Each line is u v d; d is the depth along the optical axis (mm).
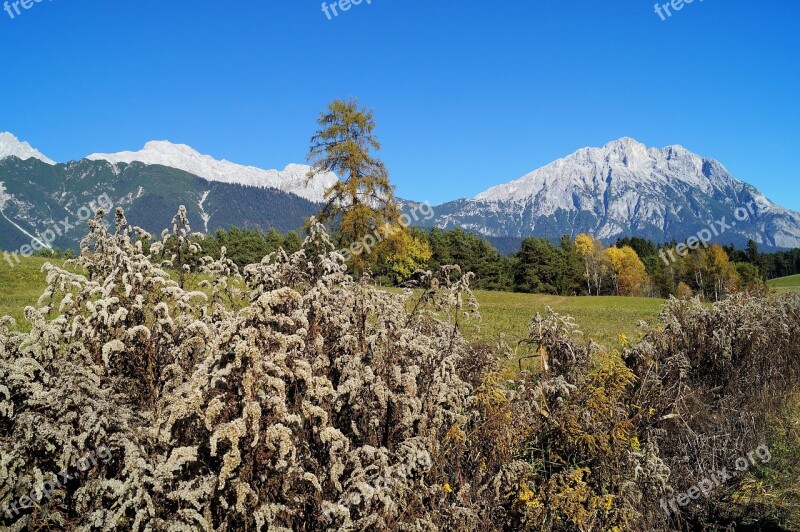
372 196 32312
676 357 7191
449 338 5836
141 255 4656
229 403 3090
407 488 3557
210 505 3027
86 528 2961
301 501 3203
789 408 8102
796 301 11594
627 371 5812
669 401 6246
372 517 3184
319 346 4133
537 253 80562
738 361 8289
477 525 4055
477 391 4883
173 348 4281
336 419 4238
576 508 4254
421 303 5840
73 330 4078
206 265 5371
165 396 3404
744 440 6285
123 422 3375
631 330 17438
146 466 2967
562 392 5551
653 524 4684
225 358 3094
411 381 4125
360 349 4711
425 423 4148
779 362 9008
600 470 4695
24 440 3137
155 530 2869
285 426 3174
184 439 3271
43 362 3965
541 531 4250
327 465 3570
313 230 5457
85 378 3488
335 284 5199
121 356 4219
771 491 5539
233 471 3023
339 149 31938
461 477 4355
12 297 19859
